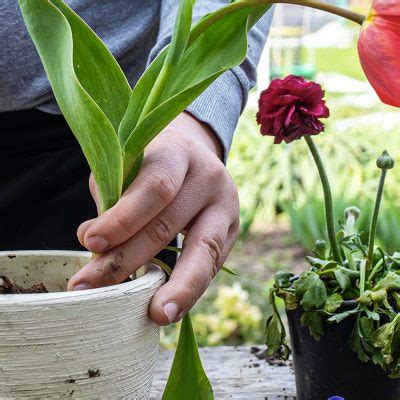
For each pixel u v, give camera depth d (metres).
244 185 3.06
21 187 0.77
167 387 0.53
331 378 0.61
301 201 2.95
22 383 0.41
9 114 0.74
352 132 3.25
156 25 0.71
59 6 0.47
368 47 0.39
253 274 2.52
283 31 4.04
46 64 0.44
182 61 0.47
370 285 0.62
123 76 0.49
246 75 0.61
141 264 0.46
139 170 0.46
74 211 0.80
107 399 0.43
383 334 0.57
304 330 0.62
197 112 0.54
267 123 0.60
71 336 0.41
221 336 1.94
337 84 4.17
